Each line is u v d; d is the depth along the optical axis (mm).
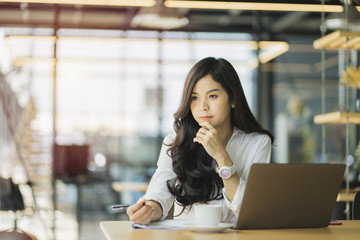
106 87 8867
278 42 8914
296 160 9031
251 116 2043
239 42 8914
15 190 6039
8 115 8273
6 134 8195
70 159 7066
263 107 8977
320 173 1594
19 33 8492
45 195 7574
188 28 8898
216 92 1890
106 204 7918
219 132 2016
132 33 8883
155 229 1585
